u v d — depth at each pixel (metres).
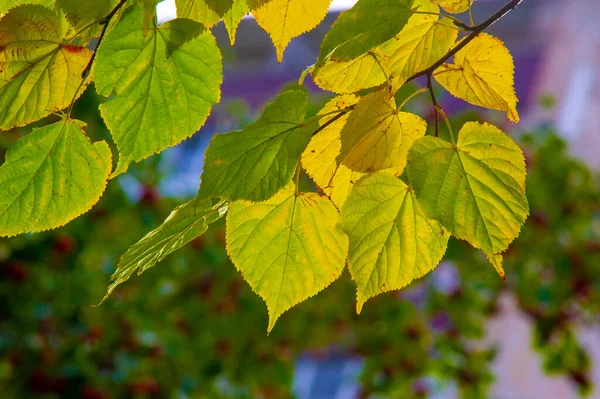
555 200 3.16
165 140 1.01
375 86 1.03
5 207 1.02
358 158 1.00
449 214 0.98
